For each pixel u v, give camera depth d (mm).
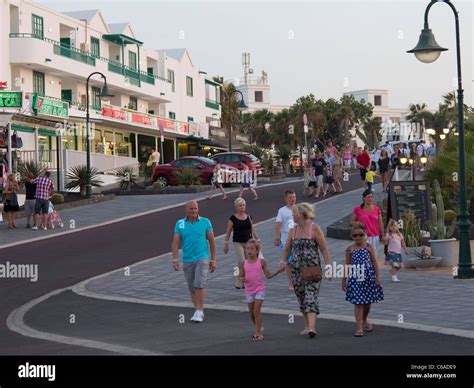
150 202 35219
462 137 17234
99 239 24984
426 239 20594
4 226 28578
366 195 16062
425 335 10891
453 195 26328
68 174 39281
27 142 43406
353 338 10914
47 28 49750
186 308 14297
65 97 52438
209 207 32125
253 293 11156
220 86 83812
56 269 19859
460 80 17516
